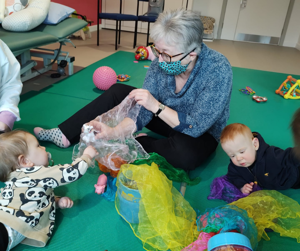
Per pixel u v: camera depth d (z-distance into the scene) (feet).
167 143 4.36
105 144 3.88
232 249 2.39
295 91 9.21
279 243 3.35
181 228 3.20
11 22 6.93
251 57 15.28
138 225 3.36
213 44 18.80
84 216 3.54
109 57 12.22
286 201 3.64
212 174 4.68
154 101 3.97
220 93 3.93
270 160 3.99
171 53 3.59
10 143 3.13
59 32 8.00
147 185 3.28
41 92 7.48
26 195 2.96
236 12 20.84
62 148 4.93
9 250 2.92
